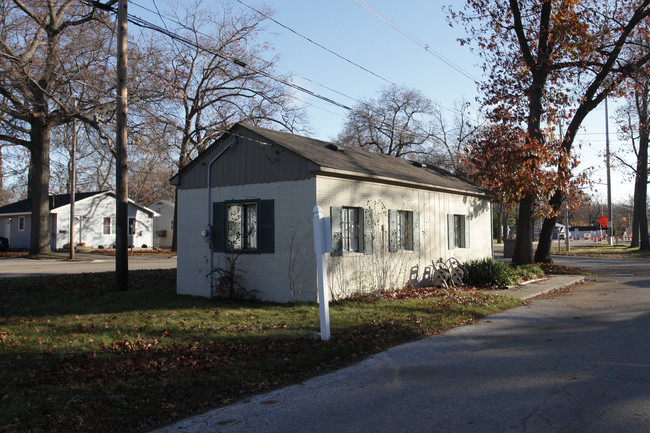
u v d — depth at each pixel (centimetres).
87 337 825
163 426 484
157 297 1346
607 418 477
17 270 2223
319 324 927
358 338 826
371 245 1345
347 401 550
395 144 4728
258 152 1290
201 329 888
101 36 2109
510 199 1981
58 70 2086
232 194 1335
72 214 3006
